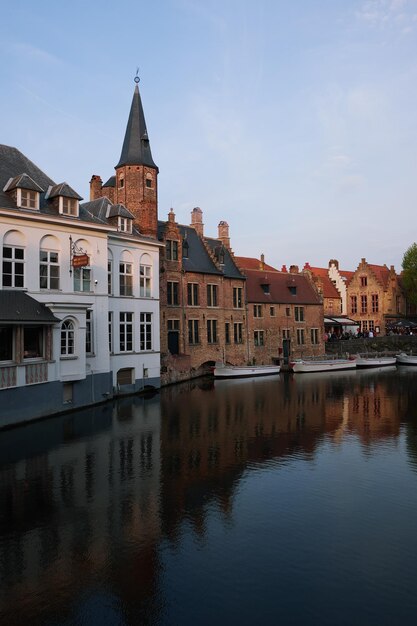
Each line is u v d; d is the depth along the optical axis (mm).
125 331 27969
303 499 11789
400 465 14500
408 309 69188
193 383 34906
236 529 10141
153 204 32500
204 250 41719
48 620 7246
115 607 7539
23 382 19484
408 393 29594
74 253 22906
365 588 8008
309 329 50500
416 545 9438
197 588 8023
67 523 10391
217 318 40812
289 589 7977
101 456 15258
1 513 10898
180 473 13664
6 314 18484
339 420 21188
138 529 10109
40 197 23078
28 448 16078
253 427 19656
